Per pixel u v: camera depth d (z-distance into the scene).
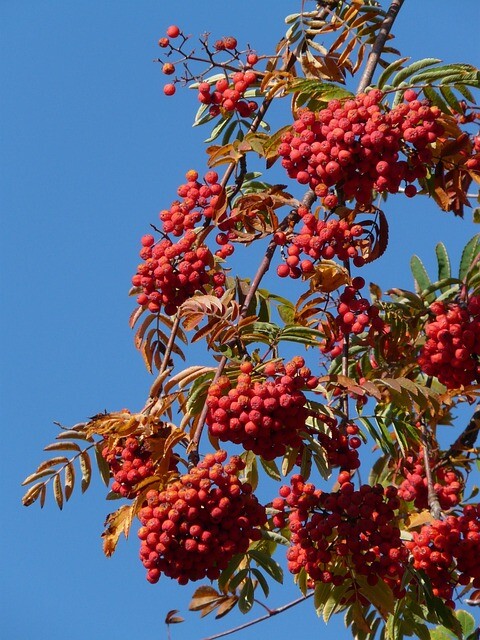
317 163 7.95
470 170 8.45
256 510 7.88
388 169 7.84
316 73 9.02
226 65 9.20
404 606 8.44
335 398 8.93
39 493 8.77
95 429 8.30
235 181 9.02
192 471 7.75
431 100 8.13
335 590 8.30
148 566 7.88
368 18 9.01
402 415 9.34
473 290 9.30
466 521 8.39
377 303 9.29
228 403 7.73
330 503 8.01
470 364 8.60
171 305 8.97
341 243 8.12
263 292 9.27
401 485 9.41
